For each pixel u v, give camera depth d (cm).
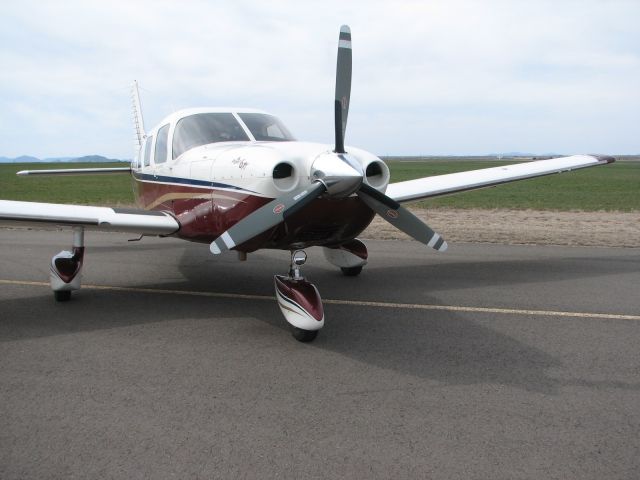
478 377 334
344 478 222
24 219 451
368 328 440
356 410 286
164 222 505
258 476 223
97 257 795
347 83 398
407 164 9300
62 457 237
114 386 317
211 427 266
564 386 319
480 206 1678
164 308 505
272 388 316
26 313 485
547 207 1616
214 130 521
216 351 382
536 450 244
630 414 281
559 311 490
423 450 245
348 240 454
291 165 396
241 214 421
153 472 226
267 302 531
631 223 1152
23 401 295
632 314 479
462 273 669
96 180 3884
